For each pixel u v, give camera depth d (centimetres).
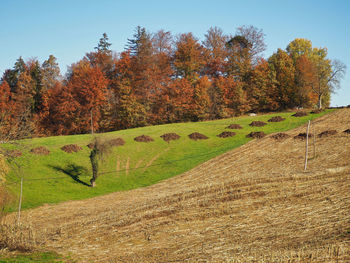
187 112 7400
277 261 1423
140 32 8688
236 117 7206
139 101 7556
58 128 7169
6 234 2000
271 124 5906
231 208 2364
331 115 5994
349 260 1387
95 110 7181
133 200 3038
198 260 1583
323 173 2992
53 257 1812
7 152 2612
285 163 3741
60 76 8556
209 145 4978
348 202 2206
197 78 8200
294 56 8838
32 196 3259
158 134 5538
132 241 2000
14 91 7738
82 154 4484
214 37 8950
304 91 7681
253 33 8762
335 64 7506
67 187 3603
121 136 5366
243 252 1617
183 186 3381
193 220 2236
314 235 1738
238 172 3650
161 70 8200
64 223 2511
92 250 1909
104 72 8106
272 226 1959
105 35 9319
